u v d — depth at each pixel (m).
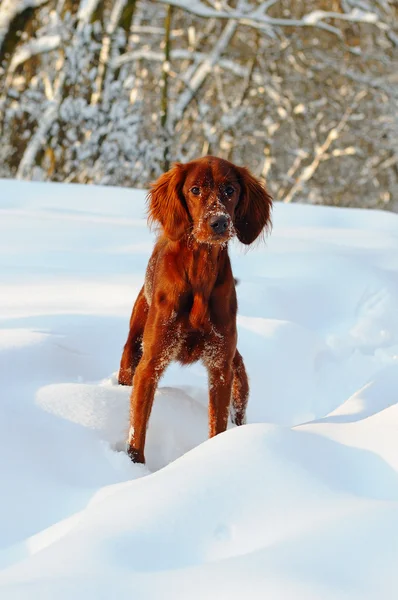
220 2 19.59
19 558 2.76
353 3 19.89
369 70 22.00
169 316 4.10
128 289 6.06
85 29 17.94
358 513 2.46
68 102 17.55
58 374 4.45
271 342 5.55
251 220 4.42
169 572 2.26
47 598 2.12
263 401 5.20
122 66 19.47
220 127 21.88
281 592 2.08
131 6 19.23
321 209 11.08
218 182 4.16
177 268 4.11
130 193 11.20
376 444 2.99
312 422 3.86
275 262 7.33
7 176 18.67
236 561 2.27
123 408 4.18
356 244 8.67
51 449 3.67
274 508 2.61
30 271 6.60
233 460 2.86
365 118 22.06
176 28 22.34
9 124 18.56
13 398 3.94
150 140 20.47
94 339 5.09
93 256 7.18
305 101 21.94
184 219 4.20
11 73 18.59
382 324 6.55
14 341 4.56
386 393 4.19
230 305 4.21
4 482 3.31
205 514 2.60
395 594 2.06
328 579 2.13
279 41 21.11
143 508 2.64
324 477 2.80
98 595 2.14
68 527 2.79
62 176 17.59
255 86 22.00
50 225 8.32
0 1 18.06
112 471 3.73
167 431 4.36
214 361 4.21
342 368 5.88
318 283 6.94
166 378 5.23
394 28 20.47
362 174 22.59
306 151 21.73
